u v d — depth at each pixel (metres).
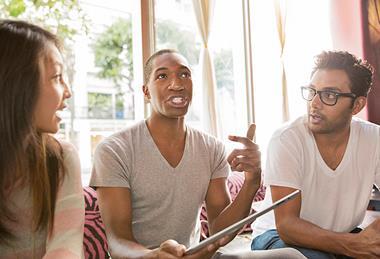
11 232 0.87
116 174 1.26
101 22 2.61
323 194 1.40
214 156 1.42
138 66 2.54
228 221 1.28
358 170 1.41
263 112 3.21
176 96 1.31
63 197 0.93
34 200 0.87
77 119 2.54
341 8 3.32
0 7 2.00
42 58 0.84
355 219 1.43
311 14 3.41
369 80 1.42
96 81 2.66
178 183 1.32
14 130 0.81
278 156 1.38
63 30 2.22
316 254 1.22
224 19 3.07
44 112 0.86
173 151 1.35
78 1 2.32
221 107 3.02
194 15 2.65
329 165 1.40
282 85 3.19
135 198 1.31
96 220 1.63
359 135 1.43
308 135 1.41
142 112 2.52
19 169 0.84
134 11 2.55
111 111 2.67
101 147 1.30
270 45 3.23
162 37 2.65
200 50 2.68
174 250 0.92
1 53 0.80
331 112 1.35
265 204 1.52
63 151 0.96
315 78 1.40
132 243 1.16
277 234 1.40
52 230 0.90
